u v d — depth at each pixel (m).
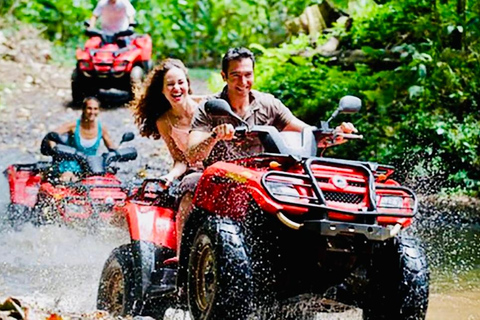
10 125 15.12
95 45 16.83
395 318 5.23
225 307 4.94
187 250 5.60
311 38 17.59
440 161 12.14
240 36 24.20
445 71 12.89
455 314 6.70
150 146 13.94
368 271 5.41
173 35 23.75
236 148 5.84
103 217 9.12
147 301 5.97
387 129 12.67
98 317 5.71
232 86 5.83
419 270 5.23
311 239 5.03
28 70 19.03
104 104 16.48
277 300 5.29
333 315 6.21
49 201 9.34
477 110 12.73
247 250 5.09
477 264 8.45
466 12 13.38
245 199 5.16
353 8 18.22
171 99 6.85
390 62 14.22
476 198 11.50
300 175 5.04
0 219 9.69
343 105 5.70
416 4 14.34
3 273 7.80
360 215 4.93
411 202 5.22
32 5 23.39
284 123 5.98
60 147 9.74
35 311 5.53
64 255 8.54
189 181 5.99
